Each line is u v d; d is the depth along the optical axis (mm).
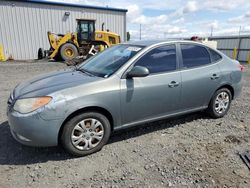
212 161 3141
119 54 3893
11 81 8391
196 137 3855
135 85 3467
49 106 2914
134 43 4086
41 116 2896
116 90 3311
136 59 3559
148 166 3023
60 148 3475
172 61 3895
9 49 18859
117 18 23344
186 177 2799
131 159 3191
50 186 2643
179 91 3920
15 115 2951
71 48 16250
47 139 2984
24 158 3193
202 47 4336
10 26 18562
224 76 4473
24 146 3498
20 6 18594
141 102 3568
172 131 4082
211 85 4324
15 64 14141
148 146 3547
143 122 3727
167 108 3893
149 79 3596
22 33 19094
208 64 4324
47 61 16312
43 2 19312
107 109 3287
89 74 3658
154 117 3812
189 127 4254
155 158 3211
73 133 3139
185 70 3996
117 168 2984
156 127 4234
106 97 3240
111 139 3768
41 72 10766
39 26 19625
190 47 4172
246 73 11547
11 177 2789
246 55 22156
